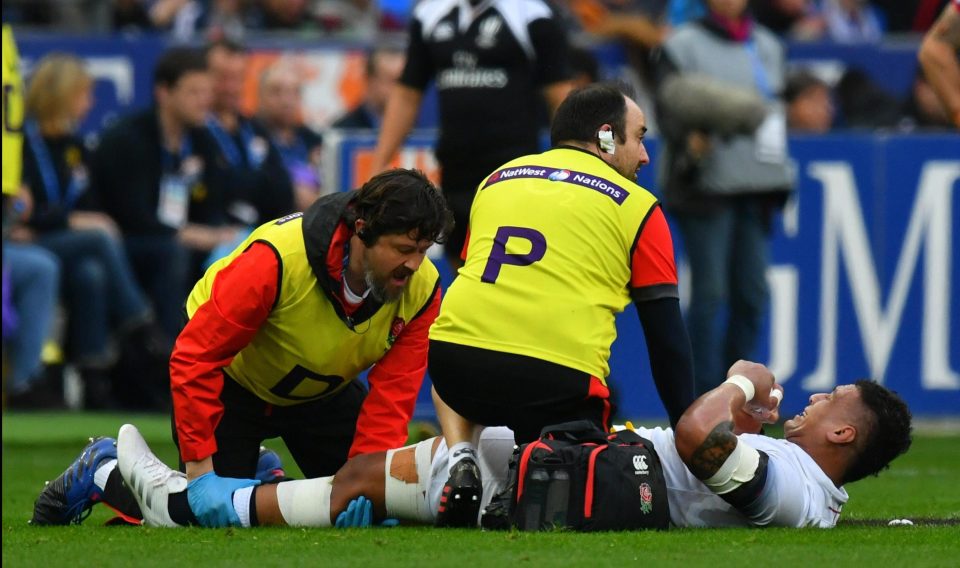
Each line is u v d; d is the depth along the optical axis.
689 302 33.97
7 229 34.28
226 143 38.31
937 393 35.59
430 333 16.89
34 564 13.68
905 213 35.38
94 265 36.19
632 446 15.83
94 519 18.89
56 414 37.16
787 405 35.31
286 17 46.94
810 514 16.55
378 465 16.55
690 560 13.70
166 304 37.38
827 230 35.25
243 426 17.89
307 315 16.61
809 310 35.28
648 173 34.78
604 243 16.41
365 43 42.56
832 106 42.50
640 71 39.34
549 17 26.39
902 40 49.75
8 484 24.00
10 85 21.22
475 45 26.36
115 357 37.44
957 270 35.47
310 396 17.66
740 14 32.56
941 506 21.12
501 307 16.42
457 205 26.80
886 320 35.44
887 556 14.18
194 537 15.48
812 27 48.56
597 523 15.46
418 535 15.48
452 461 16.08
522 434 16.59
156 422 35.44
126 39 41.78
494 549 14.31
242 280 16.17
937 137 35.28
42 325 35.12
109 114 41.75
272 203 38.62
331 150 34.03
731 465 15.88
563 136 17.34
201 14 46.56
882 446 16.73
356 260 16.23
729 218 31.41
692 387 16.58
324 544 14.81
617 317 34.75
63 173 36.56
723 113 30.61
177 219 37.53
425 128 41.38
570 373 16.19
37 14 46.12
